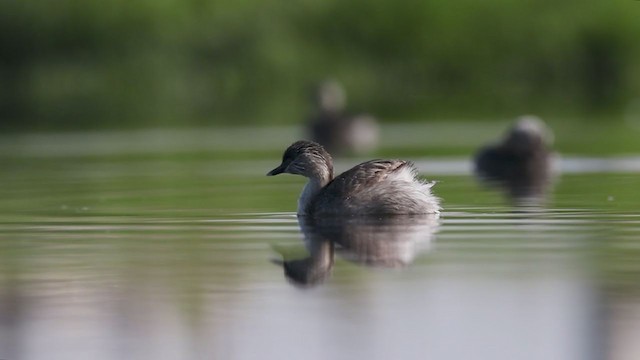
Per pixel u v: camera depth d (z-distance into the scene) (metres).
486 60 44.53
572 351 8.88
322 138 31.69
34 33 41.44
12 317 9.95
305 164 15.84
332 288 10.84
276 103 42.09
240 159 25.42
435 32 44.50
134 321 9.81
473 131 32.56
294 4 44.28
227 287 10.95
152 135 32.44
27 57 41.38
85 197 18.39
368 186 15.29
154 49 42.16
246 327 9.58
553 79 44.41
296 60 43.25
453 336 9.30
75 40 41.78
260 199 17.88
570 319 9.65
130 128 34.78
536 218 14.96
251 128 34.62
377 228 14.24
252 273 11.53
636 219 14.79
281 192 18.97
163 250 12.86
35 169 23.80
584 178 20.72
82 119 37.69
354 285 10.95
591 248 12.55
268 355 8.86
